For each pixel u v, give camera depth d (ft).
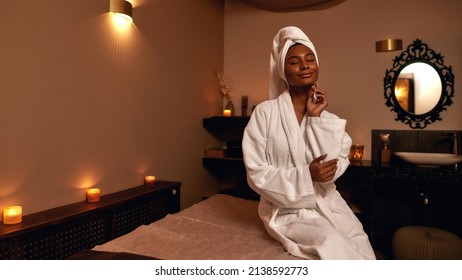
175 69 7.79
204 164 9.23
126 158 6.13
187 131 8.41
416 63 8.18
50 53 4.49
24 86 4.14
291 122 3.64
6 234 3.47
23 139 4.16
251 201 5.82
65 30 4.72
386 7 8.43
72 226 4.33
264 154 3.70
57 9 4.58
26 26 4.14
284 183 3.34
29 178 4.25
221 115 10.34
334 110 8.98
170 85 7.59
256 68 9.98
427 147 8.06
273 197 3.43
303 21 9.37
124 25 5.98
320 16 9.16
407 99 8.23
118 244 3.38
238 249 3.35
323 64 9.09
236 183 10.47
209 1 9.50
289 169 3.42
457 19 7.82
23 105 4.14
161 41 7.20
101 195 5.51
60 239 4.16
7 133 3.96
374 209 8.59
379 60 8.50
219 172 10.43
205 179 9.47
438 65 7.98
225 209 5.17
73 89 4.89
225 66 10.41
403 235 6.53
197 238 3.70
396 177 7.18
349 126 8.82
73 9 4.85
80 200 5.08
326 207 3.57
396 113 8.36
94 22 5.27
